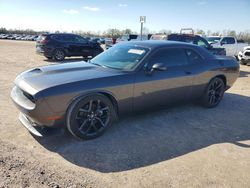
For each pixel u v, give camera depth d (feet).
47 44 45.70
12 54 55.26
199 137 13.41
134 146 11.99
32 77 12.33
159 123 15.03
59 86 11.16
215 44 55.16
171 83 14.97
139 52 14.60
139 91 13.56
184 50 16.28
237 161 11.10
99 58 15.87
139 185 9.05
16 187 8.41
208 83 17.53
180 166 10.44
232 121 16.07
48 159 10.39
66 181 8.98
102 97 12.40
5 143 11.44
